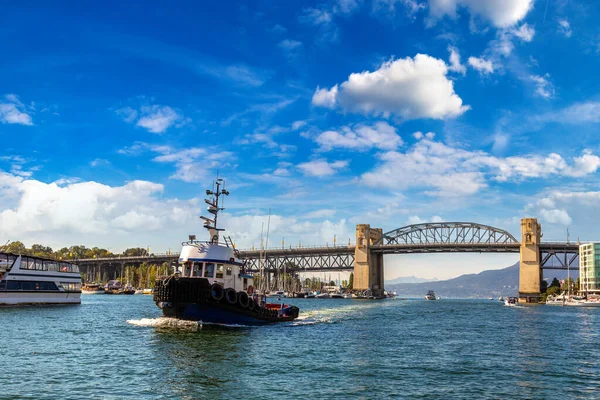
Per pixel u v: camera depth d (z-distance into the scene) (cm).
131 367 3225
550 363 3788
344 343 4662
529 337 5669
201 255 5347
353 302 19650
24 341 4322
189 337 4566
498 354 4219
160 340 4381
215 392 2653
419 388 2855
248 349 4009
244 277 5847
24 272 8794
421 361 3756
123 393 2598
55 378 2894
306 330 5709
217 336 4669
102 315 7531
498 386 2952
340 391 2738
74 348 3947
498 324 7681
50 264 9475
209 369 3200
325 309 11856
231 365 3347
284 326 6009
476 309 14025
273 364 3428
